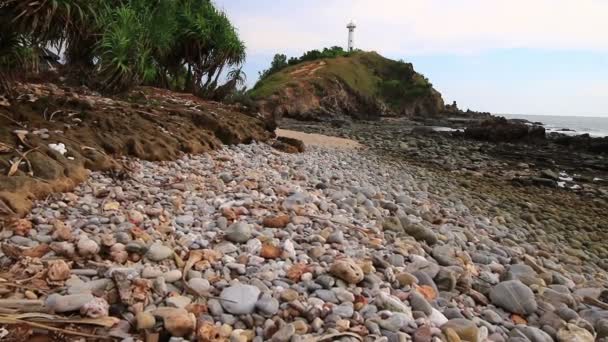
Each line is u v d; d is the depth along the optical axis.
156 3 15.52
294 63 72.75
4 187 4.21
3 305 2.54
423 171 14.43
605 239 8.66
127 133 7.68
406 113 65.50
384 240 5.08
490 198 11.09
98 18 8.45
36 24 6.87
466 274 4.43
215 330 2.63
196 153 8.95
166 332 2.59
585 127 67.19
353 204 6.63
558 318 3.80
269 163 9.84
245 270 3.52
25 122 6.41
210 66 18.17
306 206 5.78
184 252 3.72
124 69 11.51
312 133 26.09
